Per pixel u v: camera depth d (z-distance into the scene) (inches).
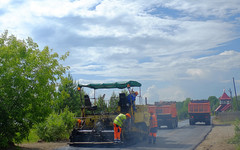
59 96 555.2
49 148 533.6
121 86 652.1
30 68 491.5
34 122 505.4
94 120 622.8
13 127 490.0
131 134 580.1
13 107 487.2
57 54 548.1
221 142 576.4
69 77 1244.5
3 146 474.6
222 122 1582.2
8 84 476.4
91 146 561.0
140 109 665.6
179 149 487.2
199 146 521.3
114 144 543.2
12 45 498.6
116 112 617.0
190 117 1403.8
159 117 1136.2
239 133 595.5
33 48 529.0
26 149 510.0
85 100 639.8
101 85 639.1
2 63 476.7
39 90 502.3
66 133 699.4
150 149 498.6
